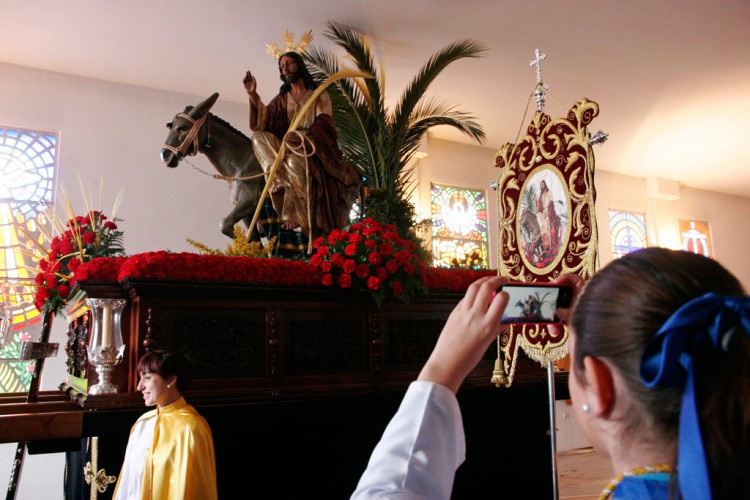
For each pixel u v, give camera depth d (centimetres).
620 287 59
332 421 368
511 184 260
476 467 409
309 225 455
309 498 355
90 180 771
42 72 772
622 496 57
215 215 839
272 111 501
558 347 229
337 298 384
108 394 309
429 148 1083
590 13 721
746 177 1334
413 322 412
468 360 75
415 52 800
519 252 253
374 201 580
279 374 360
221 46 756
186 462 257
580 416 65
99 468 305
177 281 332
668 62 837
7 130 748
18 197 739
